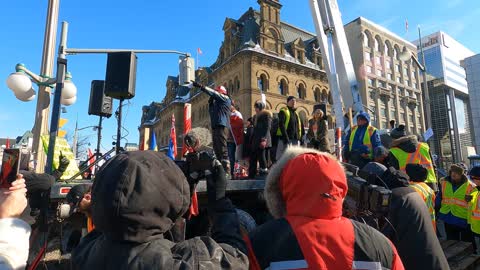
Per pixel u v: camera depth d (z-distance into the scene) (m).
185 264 1.04
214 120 5.74
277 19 35.12
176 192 1.17
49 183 2.72
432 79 64.50
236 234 1.34
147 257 1.05
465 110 83.50
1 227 1.52
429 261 2.17
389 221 2.44
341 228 1.35
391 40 50.28
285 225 1.40
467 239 6.18
